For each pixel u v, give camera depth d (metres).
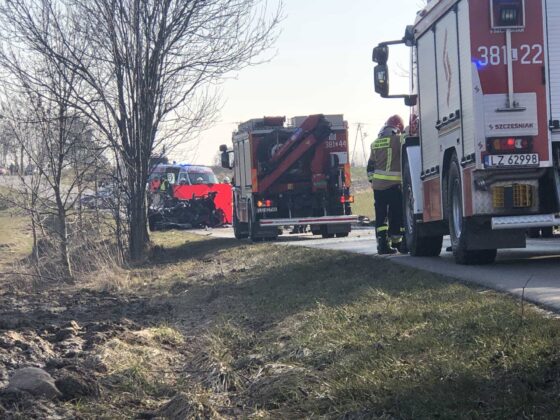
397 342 6.73
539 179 11.43
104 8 18.52
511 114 11.23
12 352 8.20
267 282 12.45
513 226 11.38
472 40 11.27
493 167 11.21
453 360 5.84
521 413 4.80
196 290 13.06
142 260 19.27
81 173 17.94
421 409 5.15
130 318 10.84
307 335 7.70
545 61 11.26
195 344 8.89
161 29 18.98
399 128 16.05
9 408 6.27
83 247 18.42
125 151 19.20
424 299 8.66
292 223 23.64
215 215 35.50
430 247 14.84
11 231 31.86
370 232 26.95
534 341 5.95
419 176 14.59
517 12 11.13
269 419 5.82
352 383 5.89
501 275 10.77
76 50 17.81
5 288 16.67
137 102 19.16
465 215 11.73
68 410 6.32
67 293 14.45
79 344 8.71
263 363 7.39
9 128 17.59
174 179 35.22
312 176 24.08
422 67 13.95
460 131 11.88
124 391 6.98
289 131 24.16
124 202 19.53
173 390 6.98
